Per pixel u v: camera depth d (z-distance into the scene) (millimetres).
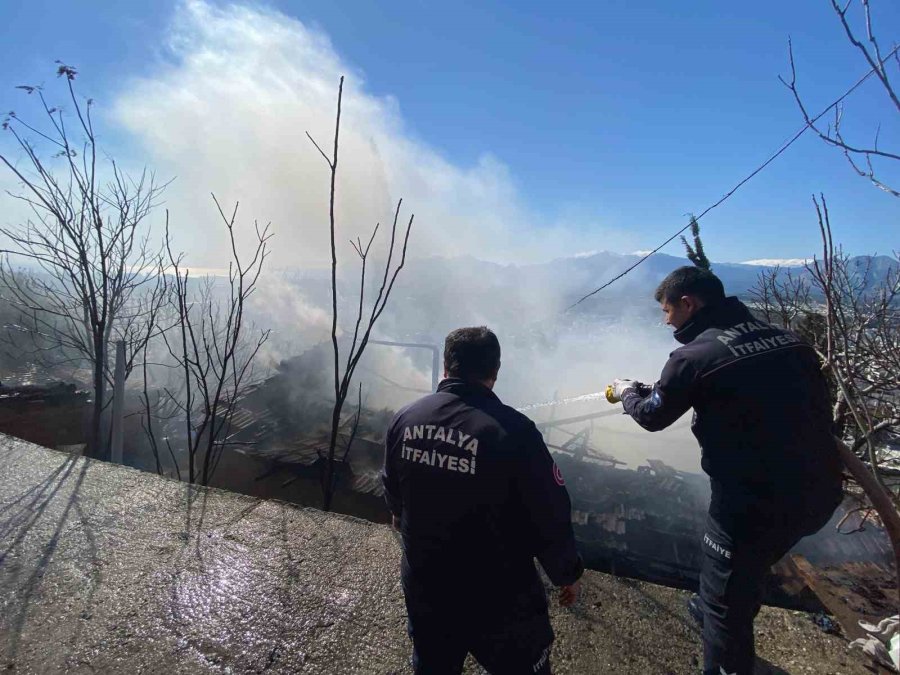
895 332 3543
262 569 2582
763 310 4941
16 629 2135
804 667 2018
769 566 1617
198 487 3422
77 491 3314
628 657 2080
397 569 2605
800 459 1526
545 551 1309
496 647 1355
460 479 1280
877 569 2680
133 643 2090
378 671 1990
